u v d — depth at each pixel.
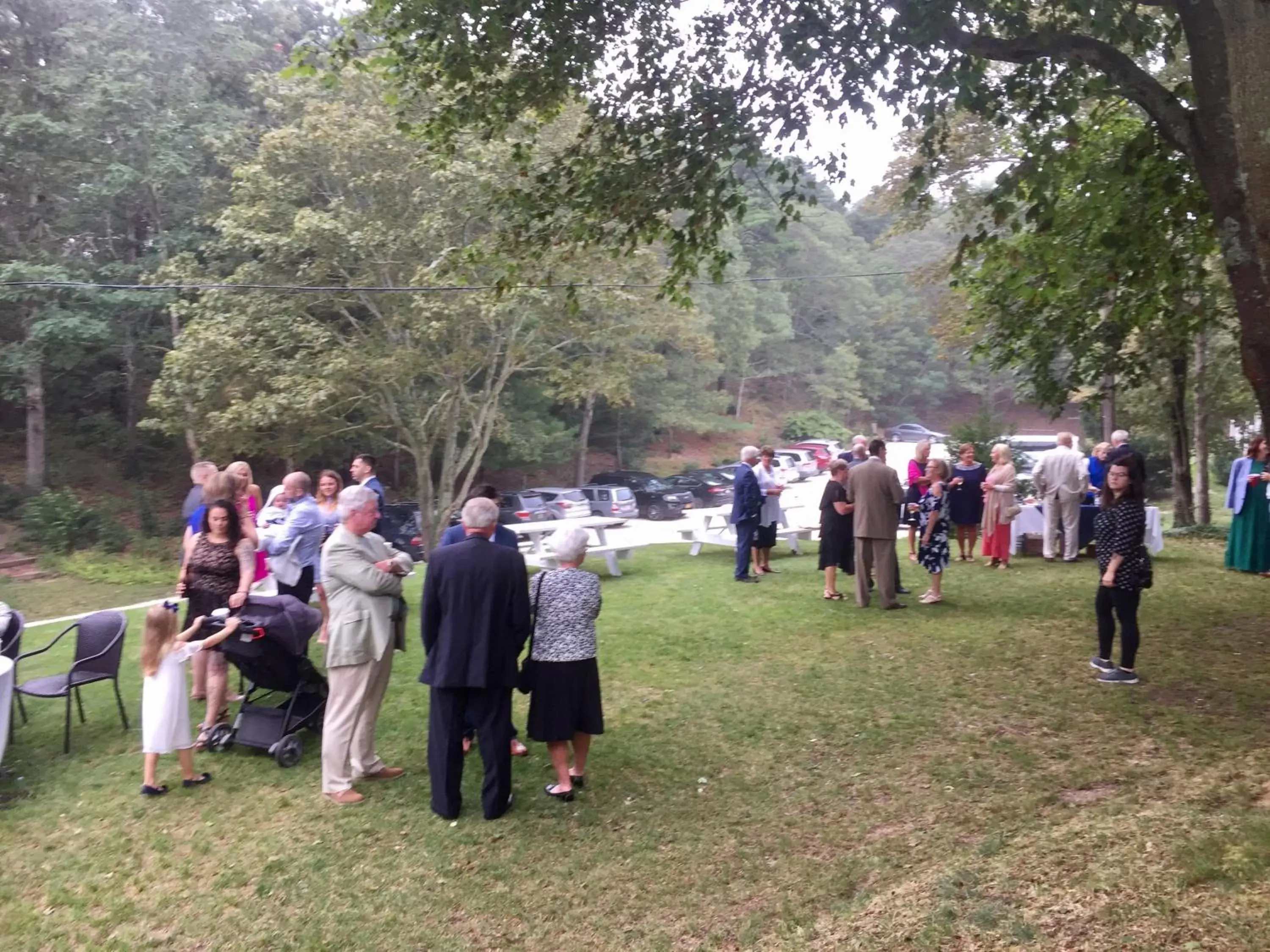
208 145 23.83
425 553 21.30
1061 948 3.18
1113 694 6.64
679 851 4.70
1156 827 4.05
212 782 5.65
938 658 7.92
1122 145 9.62
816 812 5.07
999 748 5.74
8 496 23.67
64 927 4.07
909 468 13.27
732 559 14.10
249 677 5.96
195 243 24.28
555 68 7.96
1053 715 6.29
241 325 18.66
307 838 4.89
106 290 23.64
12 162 22.56
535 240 8.72
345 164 18.98
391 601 5.54
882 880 4.20
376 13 7.66
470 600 4.97
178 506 27.14
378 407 21.09
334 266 18.98
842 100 7.65
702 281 42.66
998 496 12.27
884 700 6.86
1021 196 7.66
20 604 17.83
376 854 4.71
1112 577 6.84
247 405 18.44
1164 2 5.88
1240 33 4.13
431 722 5.17
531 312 20.38
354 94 19.50
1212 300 10.91
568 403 39.56
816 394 57.16
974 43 6.81
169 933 4.02
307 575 7.70
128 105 23.42
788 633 9.00
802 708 6.79
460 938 3.98
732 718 6.64
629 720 6.68
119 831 5.00
